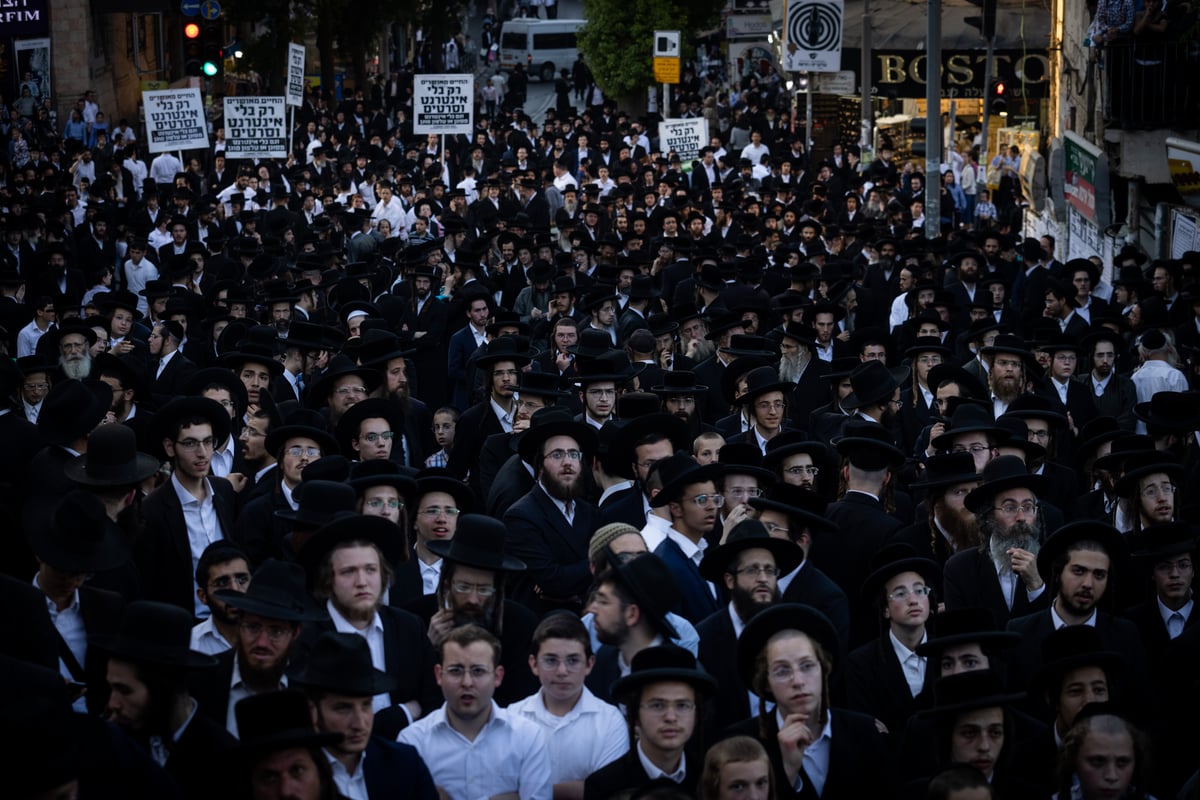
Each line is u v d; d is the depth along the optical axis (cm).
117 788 551
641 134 4231
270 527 912
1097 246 2652
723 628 721
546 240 2097
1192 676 757
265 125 3061
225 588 730
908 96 3938
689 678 595
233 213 2909
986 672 630
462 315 1700
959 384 1227
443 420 1207
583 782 647
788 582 764
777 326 1684
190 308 1650
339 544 711
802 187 3198
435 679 724
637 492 937
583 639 659
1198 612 834
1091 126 2848
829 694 688
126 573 799
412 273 1816
